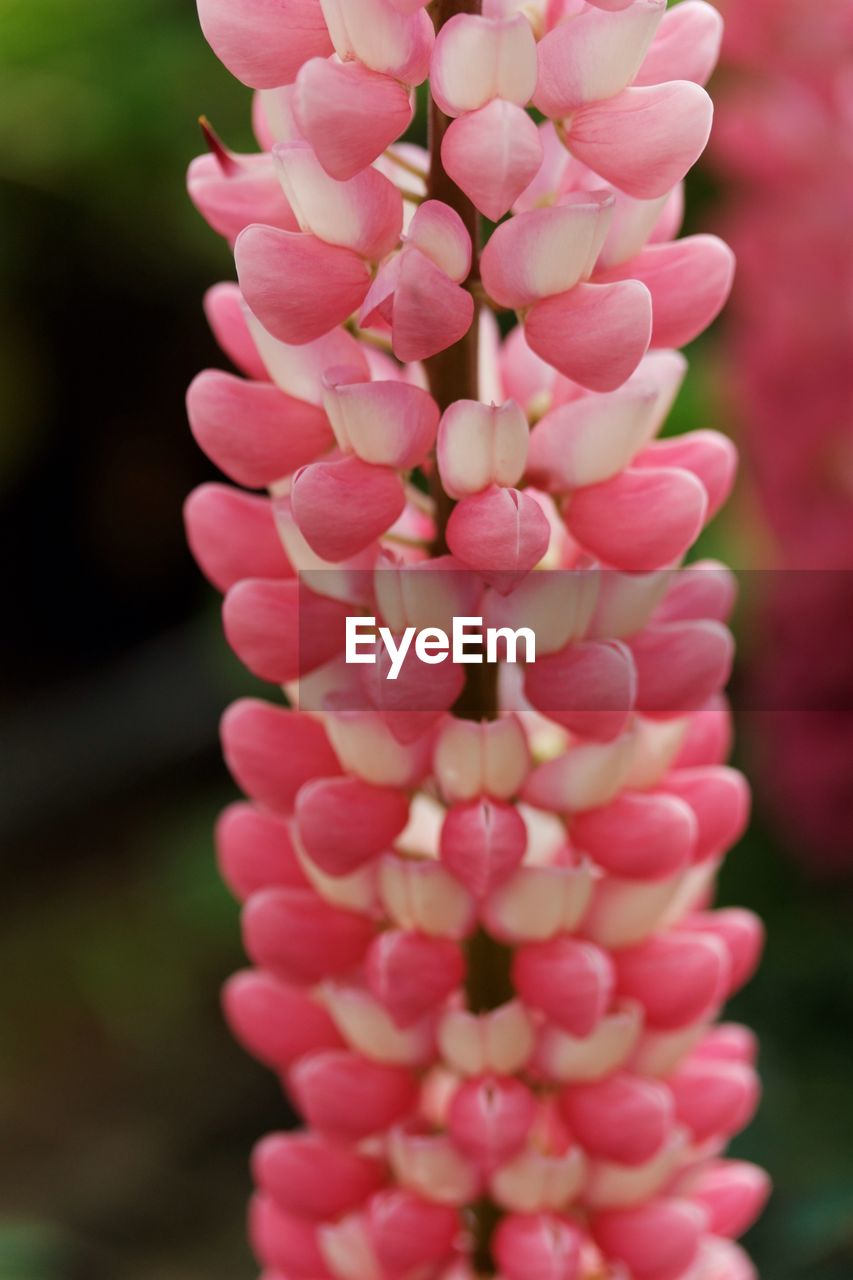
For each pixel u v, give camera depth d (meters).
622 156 0.29
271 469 0.31
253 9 0.29
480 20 0.28
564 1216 0.33
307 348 0.30
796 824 0.58
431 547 0.31
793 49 0.54
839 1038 0.58
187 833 0.90
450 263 0.29
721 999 0.34
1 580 1.18
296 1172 0.33
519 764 0.31
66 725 1.06
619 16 0.28
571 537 0.31
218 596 0.85
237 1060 0.89
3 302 1.03
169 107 0.82
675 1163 0.33
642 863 0.31
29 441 1.12
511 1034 0.32
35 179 0.90
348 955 0.33
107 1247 0.77
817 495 0.56
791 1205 0.52
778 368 0.56
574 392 0.31
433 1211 0.33
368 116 0.28
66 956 0.95
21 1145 0.84
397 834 0.31
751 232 0.56
